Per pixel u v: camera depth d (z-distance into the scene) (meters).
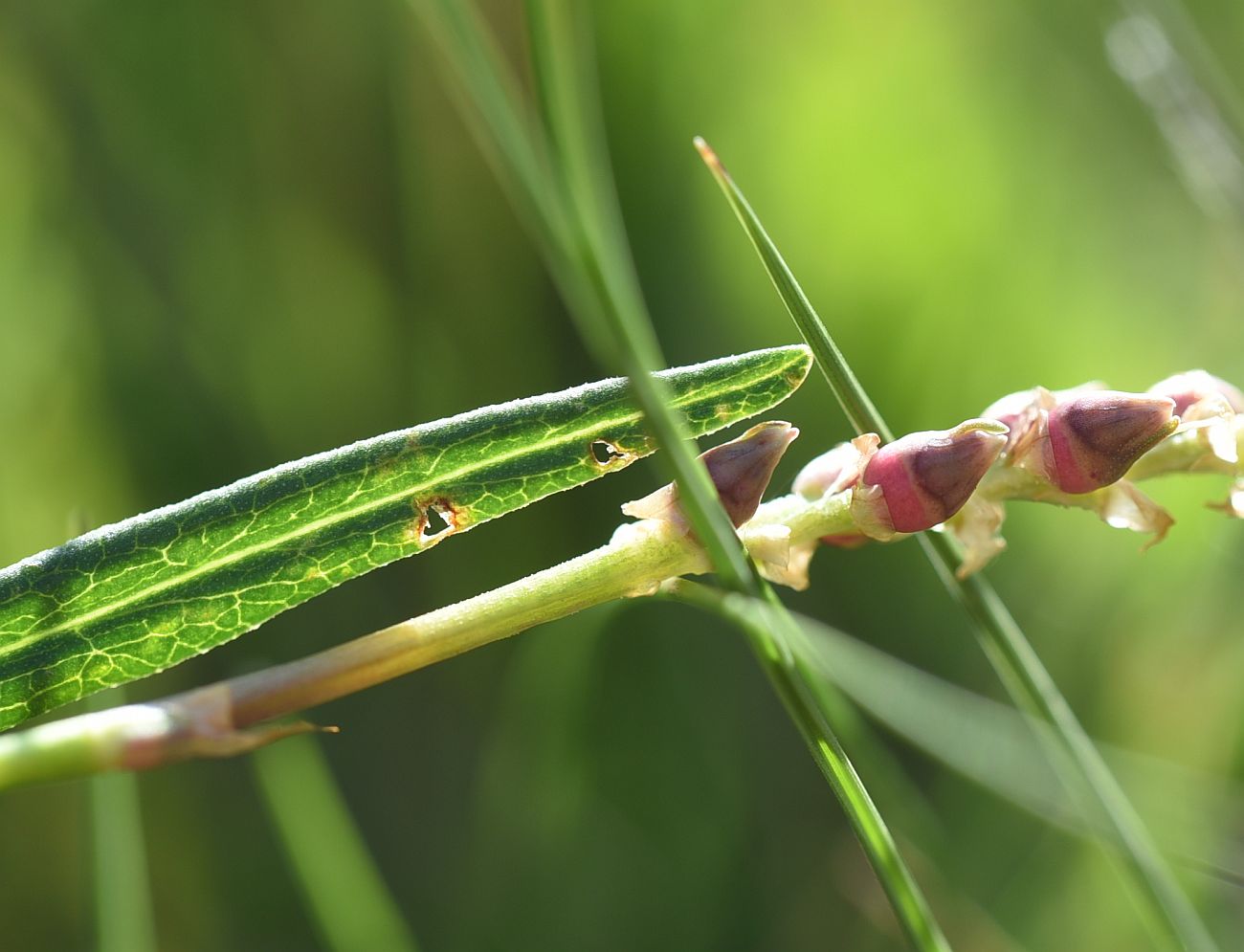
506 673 0.21
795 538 0.12
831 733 0.12
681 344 0.22
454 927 0.18
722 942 0.18
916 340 0.23
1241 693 0.20
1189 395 0.12
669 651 0.20
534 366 0.22
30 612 0.11
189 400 0.21
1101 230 0.26
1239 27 0.25
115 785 0.14
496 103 0.12
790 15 0.25
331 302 0.22
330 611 0.21
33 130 0.22
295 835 0.16
